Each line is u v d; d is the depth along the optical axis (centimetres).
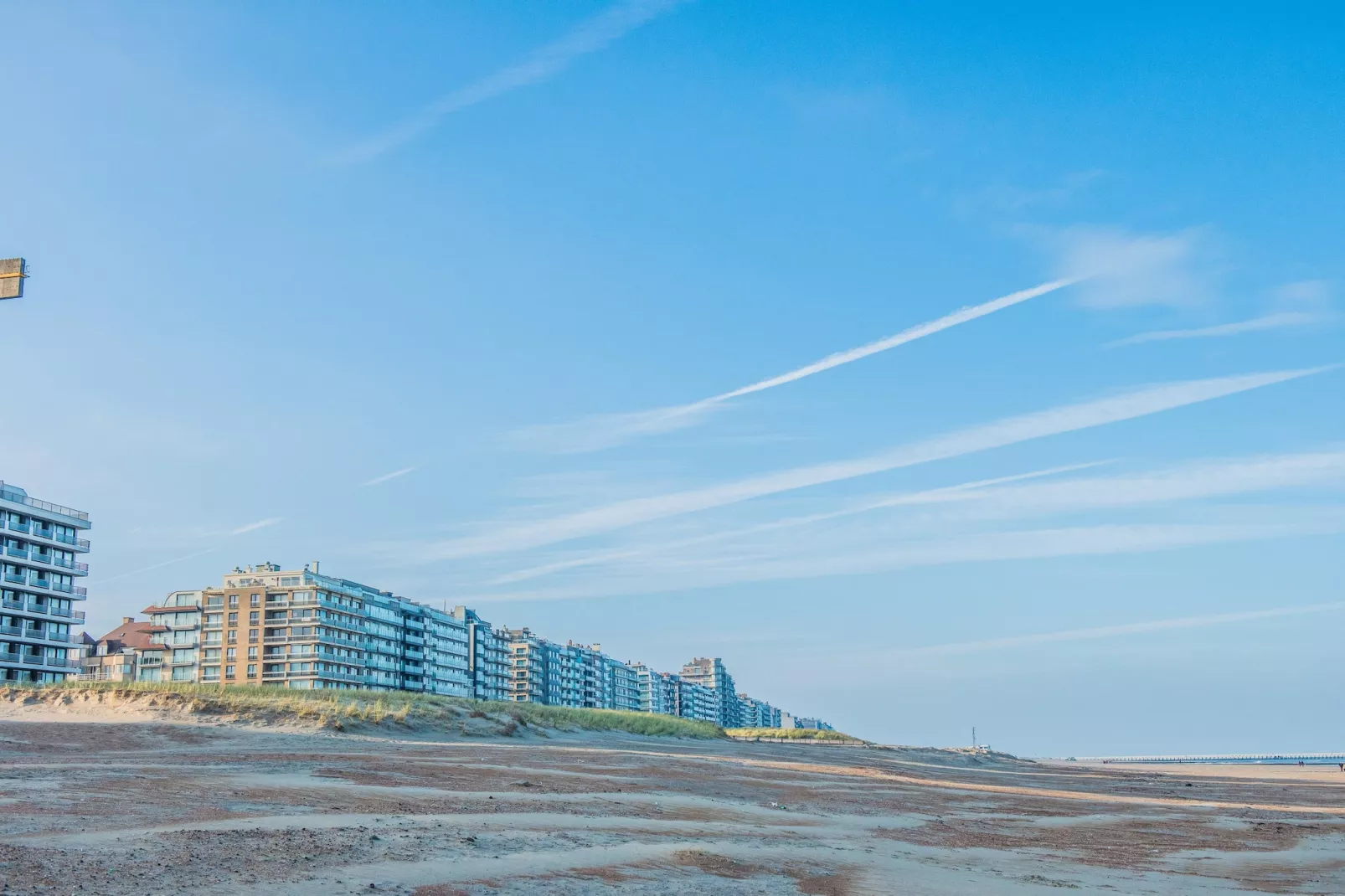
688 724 12406
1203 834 3550
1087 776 8581
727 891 1978
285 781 3275
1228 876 2561
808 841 2852
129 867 1688
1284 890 2341
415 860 1966
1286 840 3409
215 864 1758
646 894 1888
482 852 2133
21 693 6544
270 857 1862
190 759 4031
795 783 5019
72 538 13075
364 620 19338
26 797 2495
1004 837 3306
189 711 6181
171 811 2417
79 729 5028
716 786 4456
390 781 3553
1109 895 2173
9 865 1625
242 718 6131
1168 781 7969
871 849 2766
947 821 3703
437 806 2880
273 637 17738
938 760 9850
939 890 2147
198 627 18038
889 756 9688
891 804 4272
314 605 17750
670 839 2609
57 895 1462
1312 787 7412
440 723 7162
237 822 2269
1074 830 3597
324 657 17738
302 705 6525
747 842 2714
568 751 6066
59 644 12612
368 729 6381
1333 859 2927
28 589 12262
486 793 3378
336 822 2370
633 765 5241
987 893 2123
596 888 1894
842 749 10531
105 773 3188
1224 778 9219
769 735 15038
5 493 12125
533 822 2686
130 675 18188
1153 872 2600
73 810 2331
